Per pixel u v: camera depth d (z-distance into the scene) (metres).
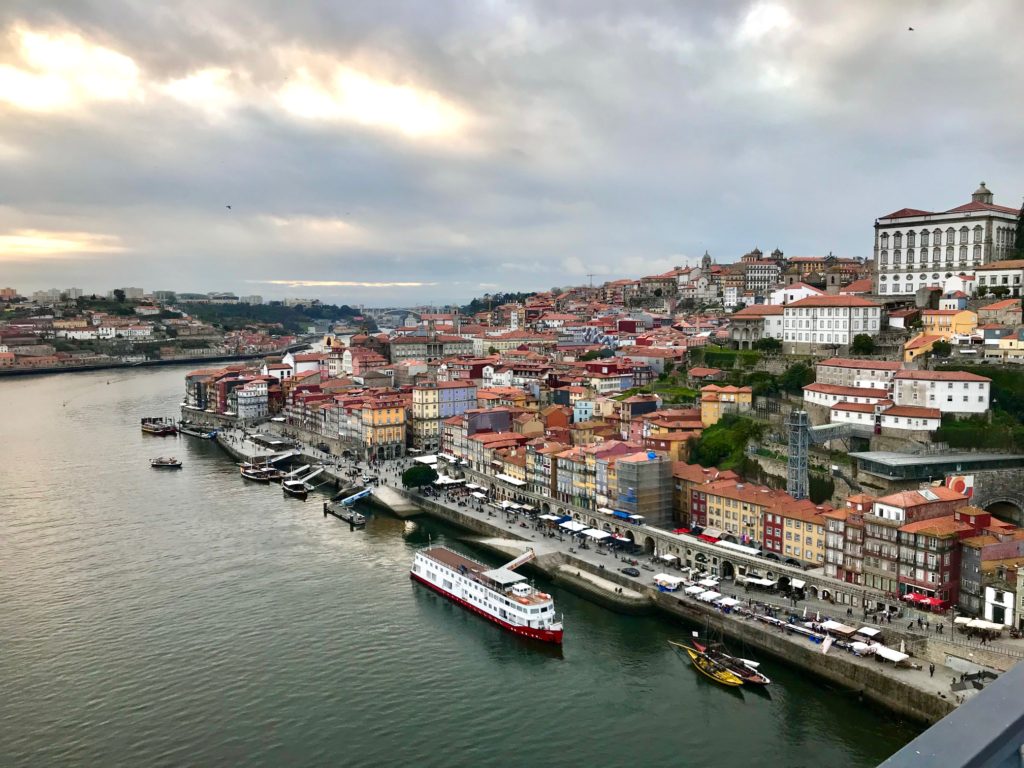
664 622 183.62
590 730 138.38
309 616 184.50
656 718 142.12
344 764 128.50
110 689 150.38
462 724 140.00
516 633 175.00
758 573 191.12
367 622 182.12
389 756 130.62
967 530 167.50
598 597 194.25
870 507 181.12
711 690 152.00
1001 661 138.88
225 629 176.38
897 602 166.00
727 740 135.12
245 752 131.50
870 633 155.12
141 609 186.25
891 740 134.75
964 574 164.12
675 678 156.75
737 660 158.62
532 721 141.12
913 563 167.50
